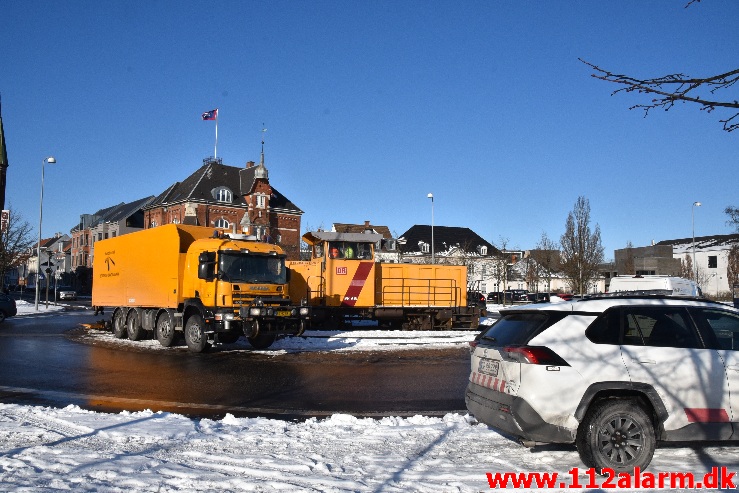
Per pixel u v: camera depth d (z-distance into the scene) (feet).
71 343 65.46
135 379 41.01
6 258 147.02
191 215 225.15
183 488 16.80
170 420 26.21
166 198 242.17
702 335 20.39
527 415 19.02
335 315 75.20
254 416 29.53
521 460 20.25
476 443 22.45
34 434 23.04
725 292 217.97
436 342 65.87
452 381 40.45
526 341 19.80
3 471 18.16
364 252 76.64
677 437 19.40
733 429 19.67
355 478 17.93
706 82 17.56
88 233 313.12
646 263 194.80
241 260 56.29
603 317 20.16
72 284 322.75
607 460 18.75
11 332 79.30
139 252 67.41
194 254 57.98
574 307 20.34
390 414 30.12
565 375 19.10
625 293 22.31
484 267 237.04
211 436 23.06
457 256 237.86
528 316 21.06
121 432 23.49
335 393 35.96
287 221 247.91
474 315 83.30
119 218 289.12
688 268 203.51
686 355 19.88
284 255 58.85
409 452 21.08
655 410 19.38
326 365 48.52
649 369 19.48
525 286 245.45
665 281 83.41
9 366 47.03
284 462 19.48
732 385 19.92
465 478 18.10
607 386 19.11
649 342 20.01
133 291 68.23
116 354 55.47
